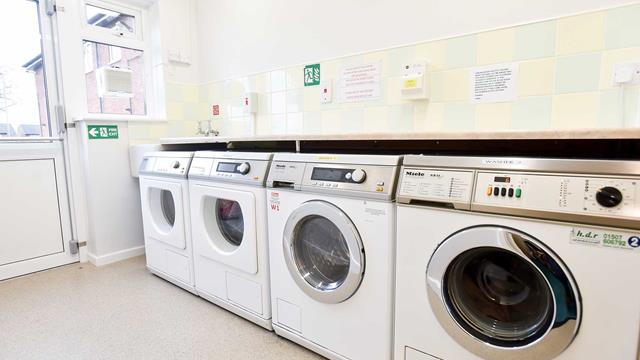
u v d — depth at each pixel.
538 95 1.58
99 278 2.34
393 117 2.01
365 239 1.23
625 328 0.83
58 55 2.49
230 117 2.96
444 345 1.10
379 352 1.24
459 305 1.09
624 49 1.39
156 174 2.17
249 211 1.60
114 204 2.67
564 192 0.88
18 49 2.38
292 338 1.54
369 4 2.06
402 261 1.15
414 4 1.89
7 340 1.60
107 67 2.65
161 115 3.03
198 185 1.86
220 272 1.84
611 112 1.43
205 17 3.08
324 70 2.30
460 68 1.77
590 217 0.84
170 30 3.00
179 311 1.87
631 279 0.81
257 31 2.69
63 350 1.53
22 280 2.31
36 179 2.45
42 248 2.50
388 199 1.16
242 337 1.62
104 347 1.55
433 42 1.84
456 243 1.02
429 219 1.08
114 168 2.65
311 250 1.51
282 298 1.55
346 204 1.27
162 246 2.22
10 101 2.37
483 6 1.68
